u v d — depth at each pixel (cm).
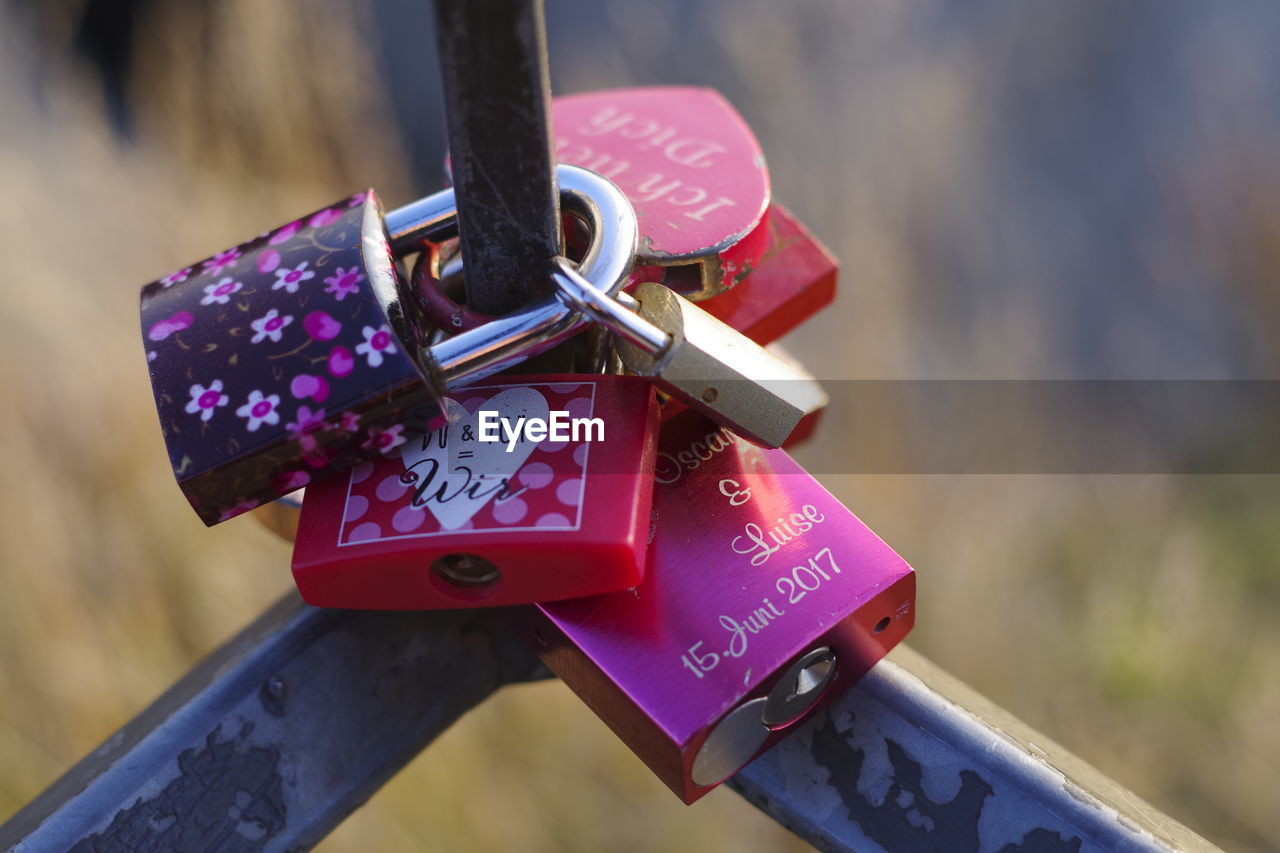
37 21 85
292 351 32
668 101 38
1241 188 119
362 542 32
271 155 80
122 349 70
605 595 32
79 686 60
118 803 32
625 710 31
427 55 122
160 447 68
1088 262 114
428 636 33
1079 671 81
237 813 32
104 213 75
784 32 85
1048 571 85
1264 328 111
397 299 32
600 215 32
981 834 31
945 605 79
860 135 86
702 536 33
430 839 62
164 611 65
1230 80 126
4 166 75
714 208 34
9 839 32
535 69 30
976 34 105
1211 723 79
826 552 32
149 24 80
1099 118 124
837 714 32
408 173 99
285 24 79
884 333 80
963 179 99
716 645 32
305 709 33
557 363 34
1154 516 92
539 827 67
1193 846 31
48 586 61
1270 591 89
